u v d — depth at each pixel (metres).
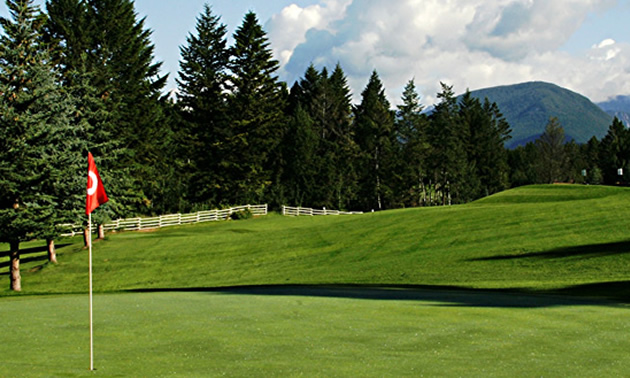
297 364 8.36
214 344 9.97
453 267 28.69
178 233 52.91
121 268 38.75
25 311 15.23
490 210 45.84
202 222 63.88
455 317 12.79
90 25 58.91
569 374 7.66
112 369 8.20
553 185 66.00
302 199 85.69
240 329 11.41
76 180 37.81
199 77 80.56
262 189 80.56
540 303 15.91
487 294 19.20
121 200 48.34
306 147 89.44
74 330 11.71
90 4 62.47
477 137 119.44
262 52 80.06
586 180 128.75
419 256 33.06
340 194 90.38
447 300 16.95
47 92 35.47
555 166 115.88
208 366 8.31
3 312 15.09
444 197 104.88
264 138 82.44
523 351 9.17
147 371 8.05
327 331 11.09
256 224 58.81
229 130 79.75
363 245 39.16
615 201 43.25
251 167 79.50
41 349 9.79
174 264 39.00
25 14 35.34
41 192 34.25
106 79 52.31
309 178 88.69
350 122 102.81
